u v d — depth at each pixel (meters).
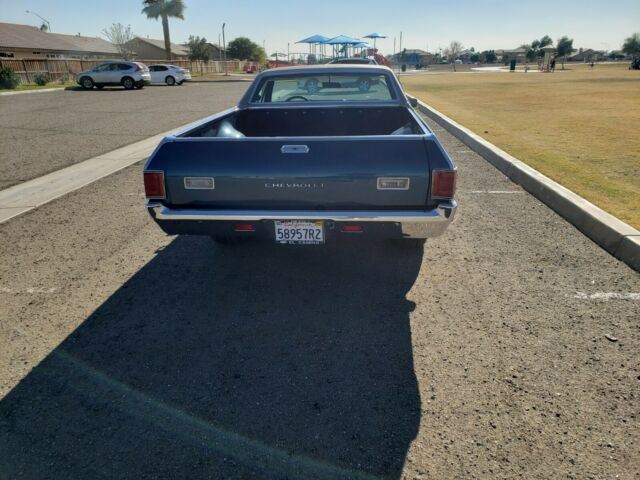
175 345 2.94
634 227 4.23
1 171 7.43
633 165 6.65
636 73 38.72
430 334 3.02
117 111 15.94
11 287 3.68
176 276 3.88
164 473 2.03
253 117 5.34
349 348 2.90
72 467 2.06
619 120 11.20
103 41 65.38
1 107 17.44
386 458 2.09
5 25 51.16
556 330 3.03
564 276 3.74
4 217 5.27
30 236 4.72
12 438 2.21
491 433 2.21
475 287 3.60
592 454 2.09
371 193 3.12
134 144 9.76
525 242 4.42
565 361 2.72
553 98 17.03
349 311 3.32
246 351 2.88
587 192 5.32
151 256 4.26
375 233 3.17
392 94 5.27
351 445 2.17
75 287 3.68
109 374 2.67
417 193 3.10
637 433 2.20
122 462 2.09
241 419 2.33
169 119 13.79
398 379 2.61
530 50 99.00
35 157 8.48
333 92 5.71
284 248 4.42
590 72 43.25
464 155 8.23
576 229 4.72
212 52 75.62
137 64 28.05
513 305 3.33
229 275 3.89
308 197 3.16
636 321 3.11
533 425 2.26
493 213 5.23
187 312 3.33
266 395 2.50
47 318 3.24
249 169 3.16
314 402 2.44
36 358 2.81
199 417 2.35
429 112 13.73
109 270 3.98
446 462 2.06
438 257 4.14
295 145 3.11
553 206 5.34
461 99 17.33
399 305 3.38
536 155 7.35
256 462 2.08
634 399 2.42
